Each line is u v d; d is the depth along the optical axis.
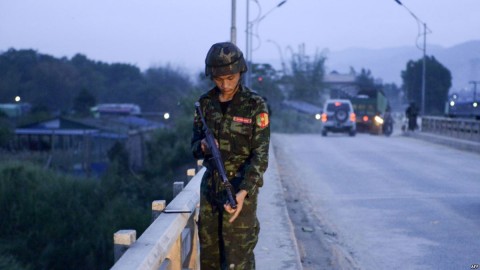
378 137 32.59
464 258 7.42
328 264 7.29
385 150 22.84
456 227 9.13
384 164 17.86
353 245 8.22
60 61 92.31
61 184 24.59
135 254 3.01
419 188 13.02
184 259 4.35
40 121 44.75
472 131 24.48
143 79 95.56
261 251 6.89
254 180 3.63
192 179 5.72
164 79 94.38
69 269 21.44
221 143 3.75
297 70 72.94
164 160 30.72
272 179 13.15
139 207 24.02
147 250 3.09
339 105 33.75
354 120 33.78
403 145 25.69
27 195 23.52
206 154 3.81
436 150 22.89
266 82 54.34
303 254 7.74
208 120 3.80
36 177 24.58
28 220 22.80
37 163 28.48
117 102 89.69
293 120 51.78
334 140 29.16
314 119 56.38
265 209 9.53
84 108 70.69
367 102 40.47
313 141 28.22
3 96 80.38
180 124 33.97
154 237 3.36
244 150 3.74
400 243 8.25
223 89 3.71
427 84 70.94
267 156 3.71
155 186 26.88
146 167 31.59
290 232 7.86
